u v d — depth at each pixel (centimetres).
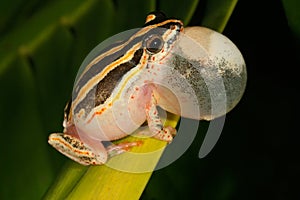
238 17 30
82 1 27
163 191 28
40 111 27
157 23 25
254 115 29
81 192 24
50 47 27
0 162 27
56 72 27
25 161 27
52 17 27
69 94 27
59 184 25
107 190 24
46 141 27
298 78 30
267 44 30
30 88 27
